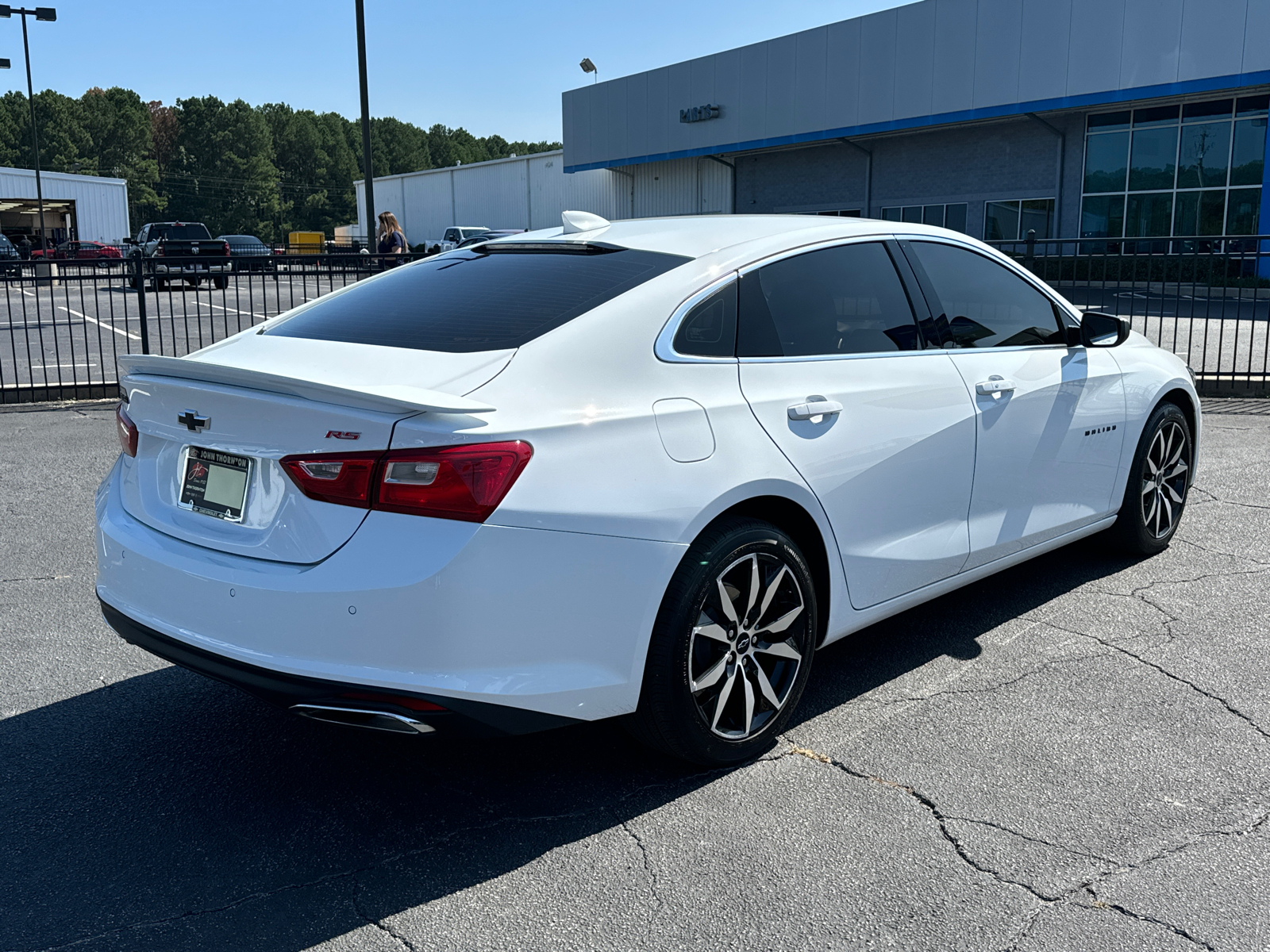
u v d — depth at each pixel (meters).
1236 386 10.20
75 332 16.64
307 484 2.48
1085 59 23.81
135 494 2.96
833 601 3.24
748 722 3.00
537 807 2.85
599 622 2.61
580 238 3.43
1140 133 24.64
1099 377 4.25
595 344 2.77
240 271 11.09
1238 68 21.48
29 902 2.43
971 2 25.58
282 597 2.47
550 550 2.50
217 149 144.25
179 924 2.35
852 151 31.20
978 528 3.75
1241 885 2.45
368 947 2.26
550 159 42.16
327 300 3.48
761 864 2.56
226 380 2.63
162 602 2.72
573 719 2.65
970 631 4.07
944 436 3.51
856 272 3.45
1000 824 2.72
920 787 2.91
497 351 2.73
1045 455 4.02
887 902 2.40
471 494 2.40
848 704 3.45
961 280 3.83
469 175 47.31
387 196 54.78
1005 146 27.33
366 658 2.43
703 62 32.56
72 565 4.94
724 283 3.07
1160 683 3.57
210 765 3.09
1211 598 4.38
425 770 3.06
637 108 35.34
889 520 3.37
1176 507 4.98
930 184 29.39
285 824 2.77
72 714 3.42
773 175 33.78
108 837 2.71
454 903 2.42
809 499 3.06
